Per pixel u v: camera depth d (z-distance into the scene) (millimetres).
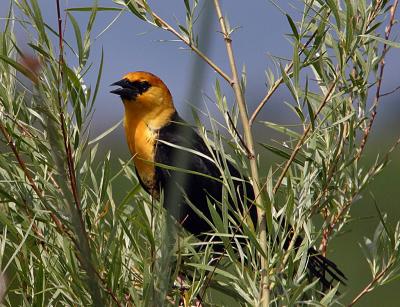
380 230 6418
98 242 6027
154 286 4348
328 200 6641
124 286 6070
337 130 6836
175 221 4137
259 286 5891
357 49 6562
